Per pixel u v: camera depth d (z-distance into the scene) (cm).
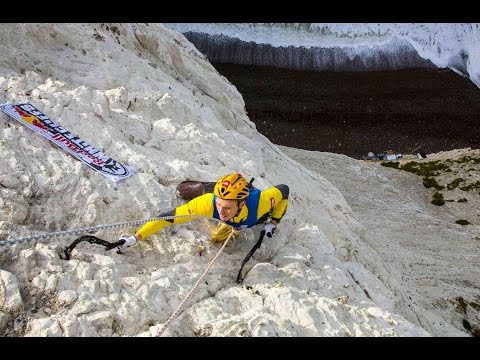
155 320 608
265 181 955
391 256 2009
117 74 1090
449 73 3170
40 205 679
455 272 2008
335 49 3155
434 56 3212
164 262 701
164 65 1452
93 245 671
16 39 1023
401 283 1652
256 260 767
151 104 1014
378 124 2934
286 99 2948
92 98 885
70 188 704
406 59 3177
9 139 721
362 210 2364
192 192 765
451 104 3050
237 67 3012
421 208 2533
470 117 3003
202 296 667
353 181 2591
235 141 1173
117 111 955
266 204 703
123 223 605
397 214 2397
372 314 715
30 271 596
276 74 3033
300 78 3042
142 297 624
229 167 941
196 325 620
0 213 639
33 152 721
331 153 2747
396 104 3009
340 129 2886
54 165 718
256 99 2919
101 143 812
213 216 686
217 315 634
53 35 1101
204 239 752
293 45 3125
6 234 620
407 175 2723
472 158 2833
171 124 970
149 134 934
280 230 835
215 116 1334
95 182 728
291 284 727
